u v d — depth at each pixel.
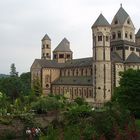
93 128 34.75
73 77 190.75
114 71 163.88
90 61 183.75
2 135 66.25
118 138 30.14
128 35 181.12
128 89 90.50
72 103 117.25
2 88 166.75
